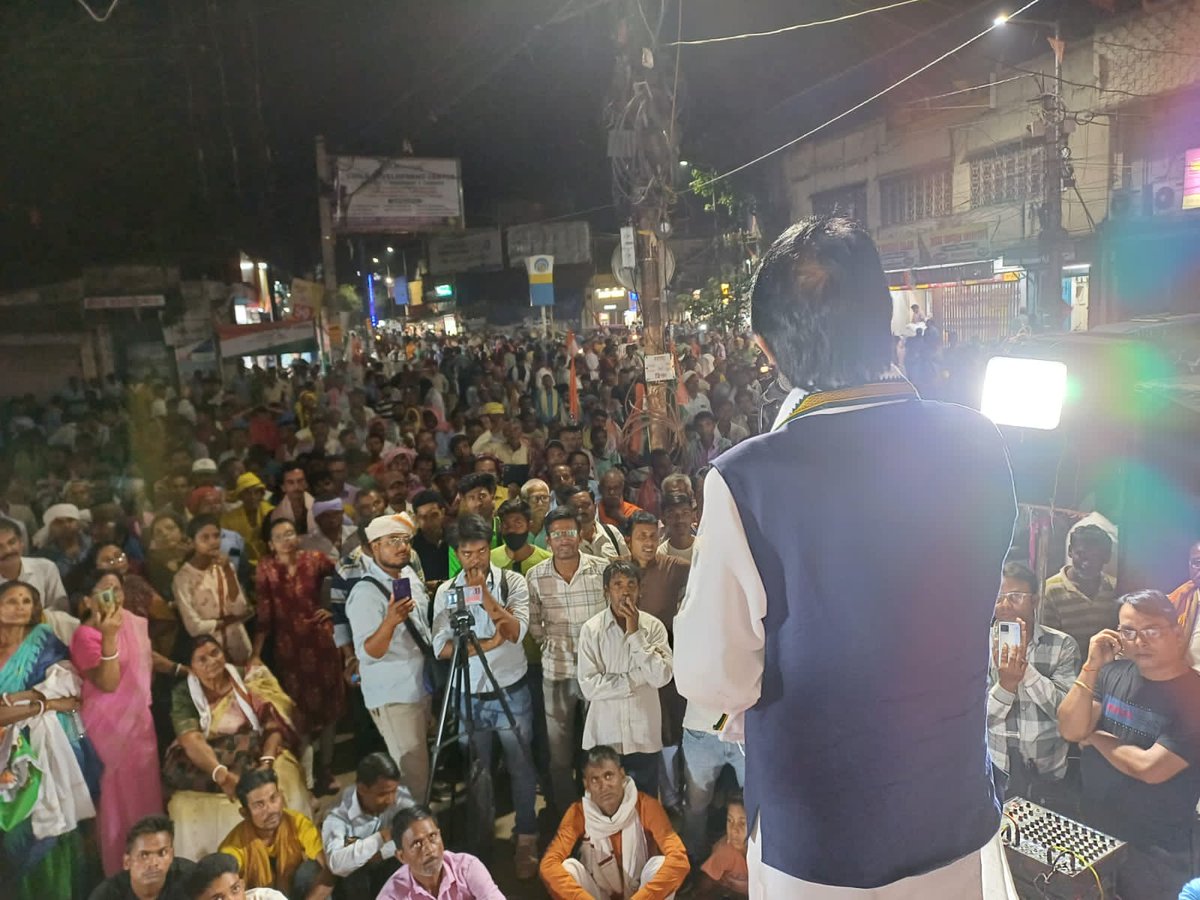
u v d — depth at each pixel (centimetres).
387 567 434
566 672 438
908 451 116
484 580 424
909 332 1566
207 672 402
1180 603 323
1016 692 331
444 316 4225
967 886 124
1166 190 1513
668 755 436
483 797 416
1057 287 1570
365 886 379
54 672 372
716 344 1691
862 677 112
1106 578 388
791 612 114
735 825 371
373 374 1555
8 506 607
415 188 1977
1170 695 290
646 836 372
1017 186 1808
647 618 421
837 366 121
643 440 807
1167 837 288
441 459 938
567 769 442
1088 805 316
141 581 470
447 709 393
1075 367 405
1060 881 258
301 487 627
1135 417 367
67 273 1422
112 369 1488
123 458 870
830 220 127
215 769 385
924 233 2045
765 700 119
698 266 2602
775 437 120
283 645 481
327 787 491
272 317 2272
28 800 351
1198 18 1466
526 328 3453
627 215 764
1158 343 424
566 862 357
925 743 114
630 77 730
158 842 317
